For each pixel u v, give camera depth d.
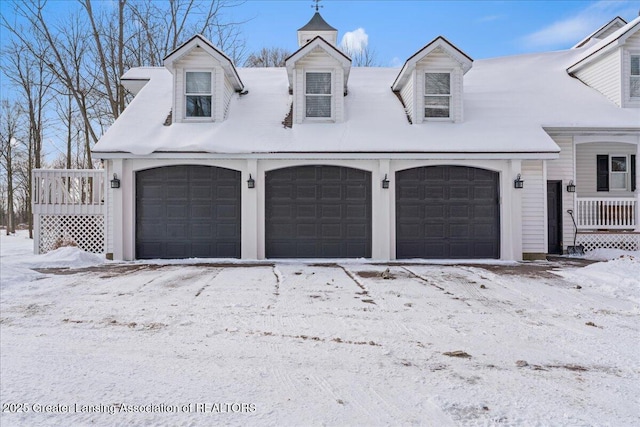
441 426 2.57
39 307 5.52
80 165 25.92
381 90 13.17
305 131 10.91
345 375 3.33
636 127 11.05
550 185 11.96
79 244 12.12
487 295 6.33
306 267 9.24
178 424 2.58
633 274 7.52
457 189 10.75
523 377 3.30
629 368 3.50
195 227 10.65
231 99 12.34
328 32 17.48
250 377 3.29
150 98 12.40
